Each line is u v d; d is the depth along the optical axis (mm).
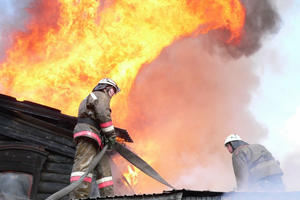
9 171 7395
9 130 7855
